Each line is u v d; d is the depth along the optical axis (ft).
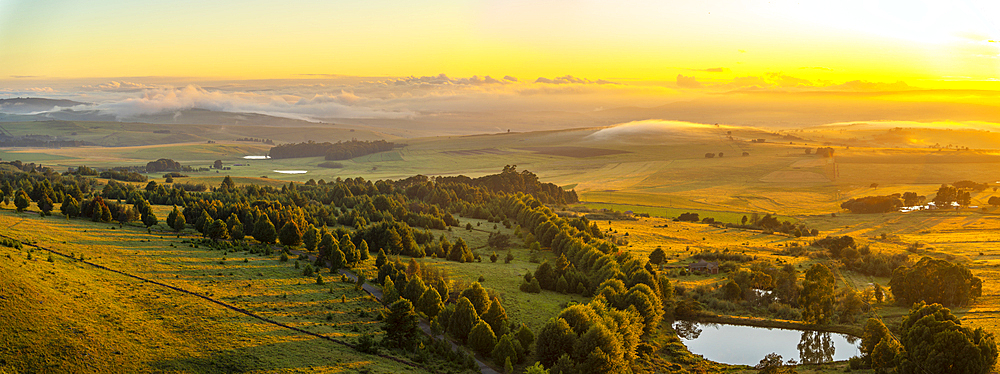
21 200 497.05
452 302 358.84
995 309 399.03
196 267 376.27
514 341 290.97
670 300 419.95
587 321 296.10
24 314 239.71
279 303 325.83
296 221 557.74
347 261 432.25
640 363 306.76
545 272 442.50
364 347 270.26
